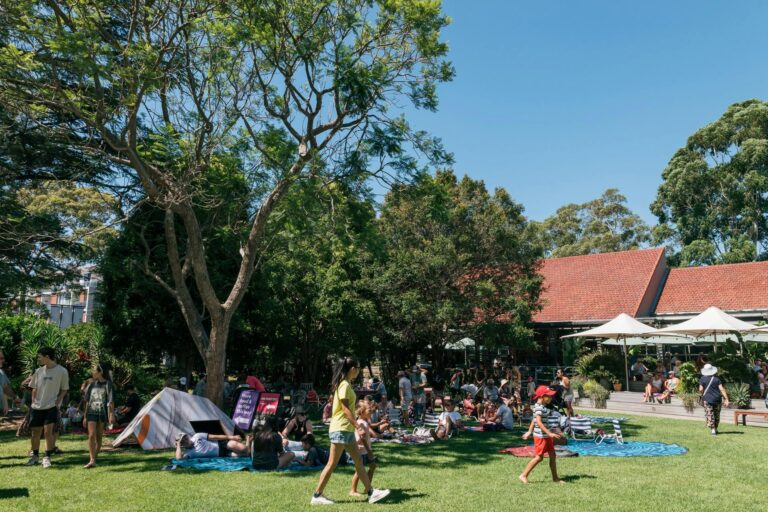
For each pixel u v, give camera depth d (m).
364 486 7.57
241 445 10.40
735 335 24.70
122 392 19.62
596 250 59.94
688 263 48.41
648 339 27.06
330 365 30.30
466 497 7.34
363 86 12.84
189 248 13.79
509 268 25.95
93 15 11.88
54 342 20.11
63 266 19.73
